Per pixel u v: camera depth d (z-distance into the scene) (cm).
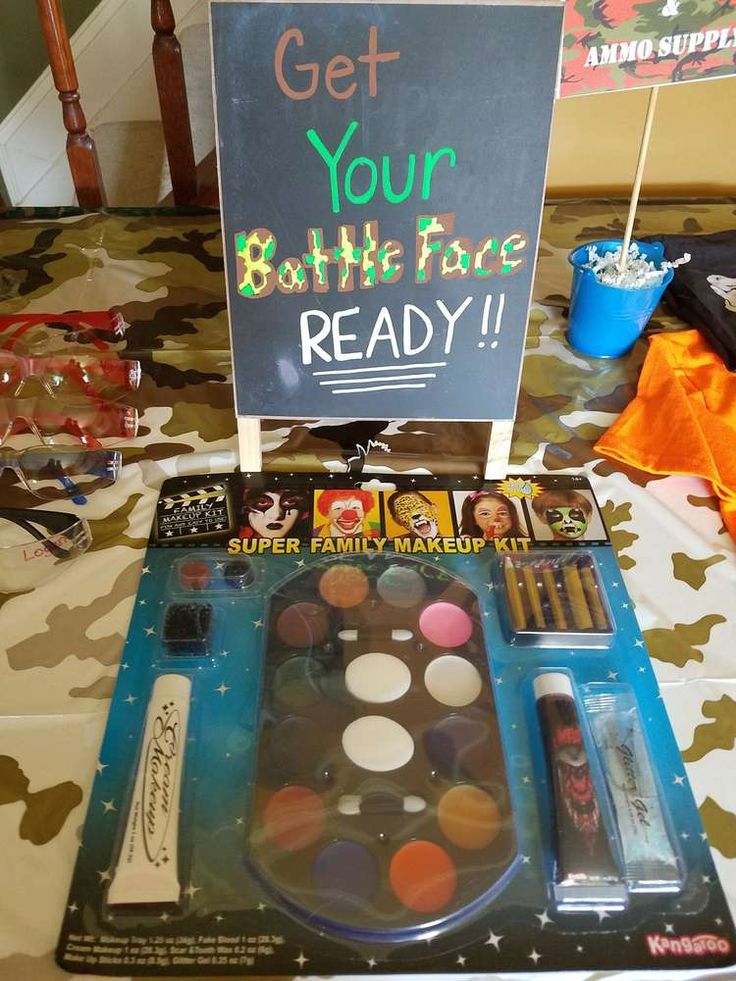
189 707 63
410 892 53
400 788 58
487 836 56
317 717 62
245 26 60
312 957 51
